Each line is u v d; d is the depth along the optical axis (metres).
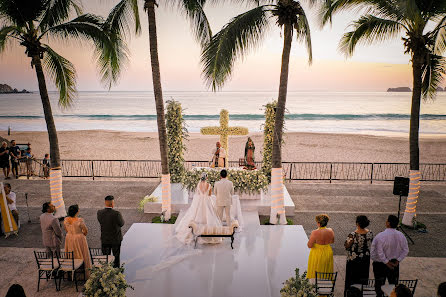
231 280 7.01
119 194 14.16
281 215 10.40
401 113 64.81
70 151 27.89
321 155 25.66
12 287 3.75
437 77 11.97
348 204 12.98
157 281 6.99
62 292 6.99
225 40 9.26
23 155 17.73
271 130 13.27
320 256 6.36
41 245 9.44
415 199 10.55
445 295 3.50
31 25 10.78
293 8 9.20
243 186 11.89
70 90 12.65
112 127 49.78
